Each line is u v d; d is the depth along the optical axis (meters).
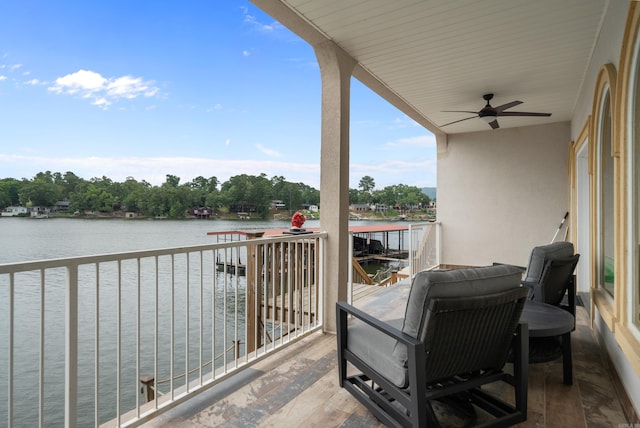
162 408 2.05
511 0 2.90
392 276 7.46
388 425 1.90
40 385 1.48
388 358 1.87
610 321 2.50
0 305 4.68
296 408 2.16
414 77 4.49
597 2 2.93
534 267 2.90
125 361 7.30
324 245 3.58
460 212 7.62
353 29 3.32
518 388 1.98
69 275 1.61
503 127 7.18
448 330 1.75
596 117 3.45
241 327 8.28
